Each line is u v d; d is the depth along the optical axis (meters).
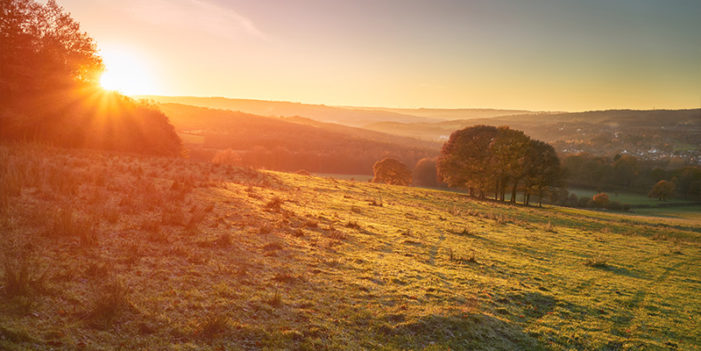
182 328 6.11
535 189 52.38
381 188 42.19
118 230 9.46
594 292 12.82
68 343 5.13
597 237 25.98
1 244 7.31
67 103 27.53
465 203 40.47
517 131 54.16
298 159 115.38
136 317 6.10
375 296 8.98
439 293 9.82
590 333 9.25
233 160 65.25
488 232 22.52
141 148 33.19
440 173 59.16
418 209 28.61
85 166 16.97
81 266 7.20
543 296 11.41
